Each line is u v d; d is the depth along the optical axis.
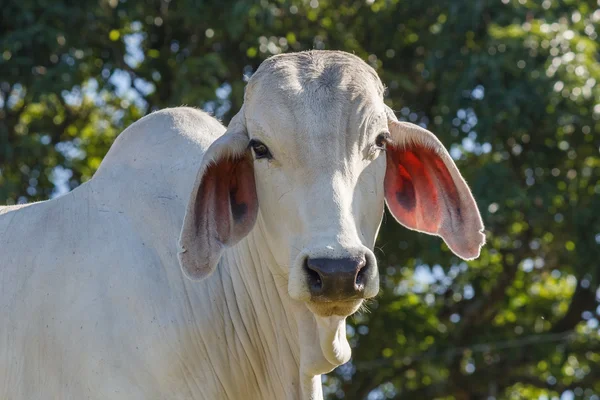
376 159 7.10
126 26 19.72
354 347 21.45
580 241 19.41
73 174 20.53
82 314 7.23
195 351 7.39
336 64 7.10
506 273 21.52
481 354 21.08
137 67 19.62
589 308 21.89
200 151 7.95
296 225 6.77
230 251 7.74
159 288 7.36
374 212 7.06
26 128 20.14
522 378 21.59
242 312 7.62
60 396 7.21
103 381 7.08
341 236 6.51
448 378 21.72
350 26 20.73
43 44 18.31
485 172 18.17
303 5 19.41
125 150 8.11
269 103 6.94
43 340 7.33
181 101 17.94
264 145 6.93
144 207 7.64
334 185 6.71
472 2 18.77
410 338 21.47
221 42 19.61
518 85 18.19
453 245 7.46
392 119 7.48
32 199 19.61
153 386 7.15
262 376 7.68
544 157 19.58
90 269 7.38
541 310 23.22
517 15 18.97
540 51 18.34
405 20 20.50
